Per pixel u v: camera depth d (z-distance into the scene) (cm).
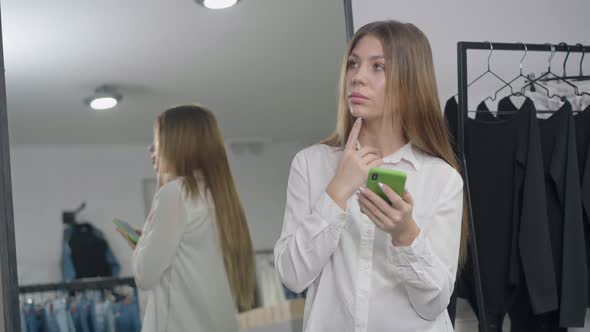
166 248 253
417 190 177
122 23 260
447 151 184
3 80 252
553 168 246
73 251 250
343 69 184
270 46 264
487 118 262
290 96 263
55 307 248
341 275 171
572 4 299
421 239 161
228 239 255
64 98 256
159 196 255
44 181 252
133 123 257
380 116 176
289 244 168
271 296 255
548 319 257
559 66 297
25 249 249
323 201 164
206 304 252
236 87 262
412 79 177
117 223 253
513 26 293
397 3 282
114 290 250
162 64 260
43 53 256
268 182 260
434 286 162
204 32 262
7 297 246
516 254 245
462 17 288
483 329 242
